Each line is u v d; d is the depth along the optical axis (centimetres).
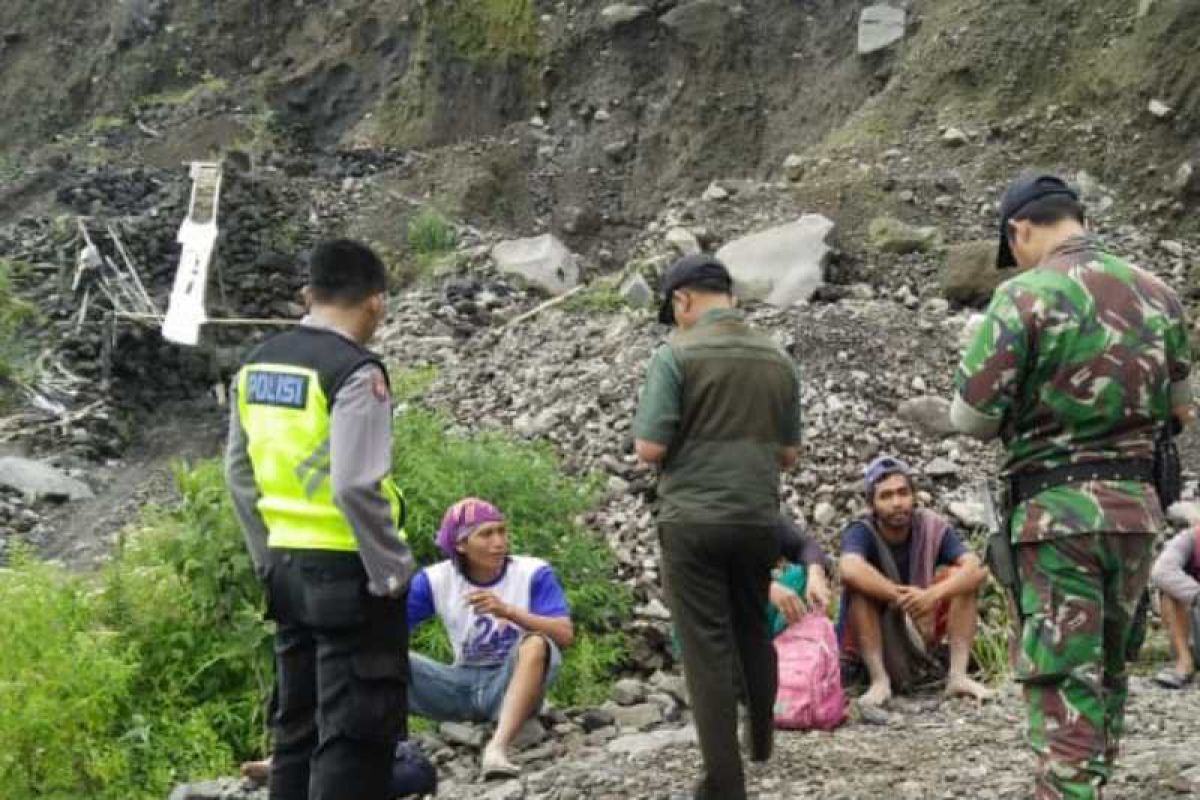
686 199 1847
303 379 422
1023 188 431
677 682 704
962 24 1772
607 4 2217
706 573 494
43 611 641
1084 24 1706
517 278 1588
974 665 716
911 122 1705
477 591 603
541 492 800
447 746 621
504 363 1267
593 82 2192
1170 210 1477
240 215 1831
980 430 412
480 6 2288
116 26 2689
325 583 419
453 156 2116
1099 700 405
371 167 2156
